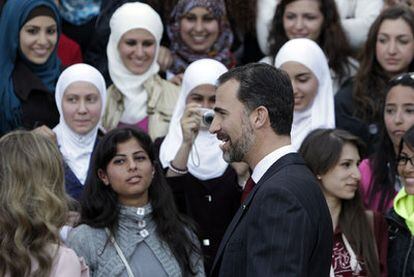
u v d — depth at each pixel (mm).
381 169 19734
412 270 17781
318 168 18250
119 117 22375
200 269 17438
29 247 13617
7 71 21812
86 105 20484
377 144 20312
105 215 17109
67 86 20562
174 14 23922
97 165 17359
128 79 22516
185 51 23906
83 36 24375
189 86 20984
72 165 20312
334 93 23406
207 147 19891
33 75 21891
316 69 21469
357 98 22031
